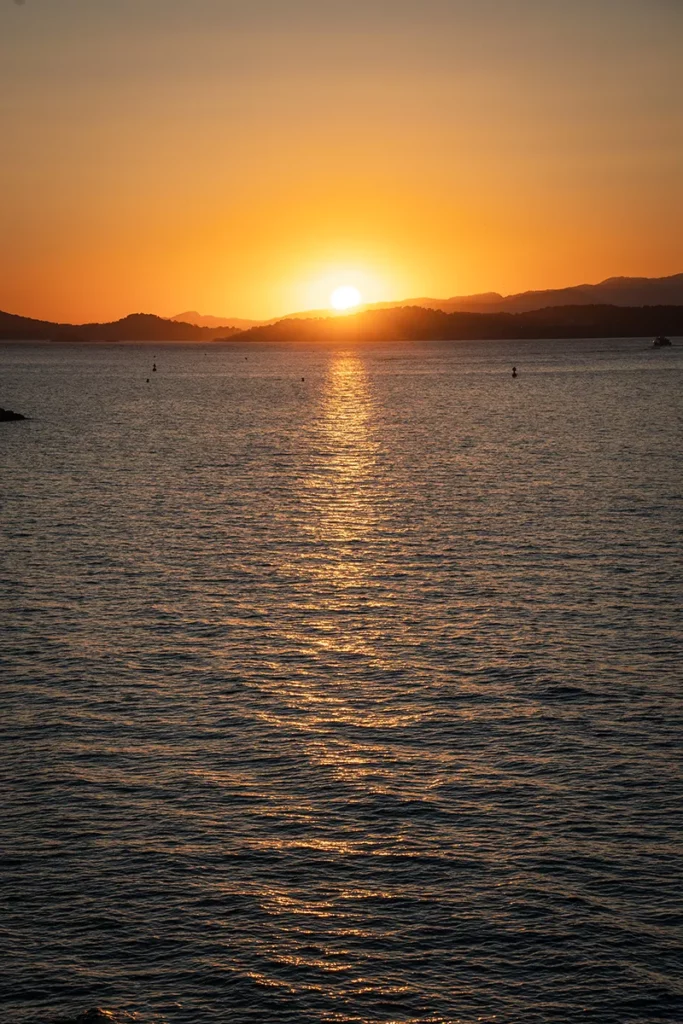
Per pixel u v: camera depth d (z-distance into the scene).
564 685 37.09
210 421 142.50
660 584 49.72
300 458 99.56
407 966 22.55
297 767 31.08
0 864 26.11
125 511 70.69
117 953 22.98
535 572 52.41
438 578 51.69
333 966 22.58
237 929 23.70
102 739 33.03
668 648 40.75
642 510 67.88
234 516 68.69
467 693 36.53
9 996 21.75
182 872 25.75
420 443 111.12
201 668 39.16
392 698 36.16
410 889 25.03
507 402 168.12
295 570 53.59
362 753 31.95
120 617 45.50
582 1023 20.97
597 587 49.44
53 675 38.44
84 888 25.16
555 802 28.86
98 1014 21.27
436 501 73.38
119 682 37.75
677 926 23.59
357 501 74.19
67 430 128.75
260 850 26.66
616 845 26.69
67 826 27.84
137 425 136.00
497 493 76.12
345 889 25.06
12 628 43.91
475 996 21.70
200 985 22.06
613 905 24.31
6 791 29.70
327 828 27.66
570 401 165.38
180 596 48.84
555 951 22.88
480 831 27.42
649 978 22.08
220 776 30.56
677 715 34.44
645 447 101.44
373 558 56.06
